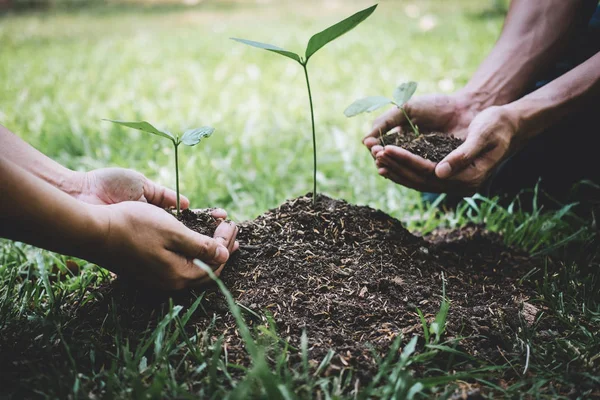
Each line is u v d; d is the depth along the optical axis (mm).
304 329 1176
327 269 1358
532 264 1580
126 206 1122
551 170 1950
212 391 1016
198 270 1225
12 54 4938
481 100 1753
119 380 1072
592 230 1750
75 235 1027
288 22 6371
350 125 2910
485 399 1043
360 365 1101
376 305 1275
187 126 2875
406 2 7691
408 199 2088
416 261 1459
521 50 1774
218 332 1199
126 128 2824
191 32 5945
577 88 1481
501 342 1216
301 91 3582
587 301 1374
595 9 1854
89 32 6262
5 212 953
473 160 1402
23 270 1618
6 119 2982
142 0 9180
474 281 1467
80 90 3705
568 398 1060
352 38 5121
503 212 1865
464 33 4898
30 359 1138
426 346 1130
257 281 1321
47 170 1319
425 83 3520
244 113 3170
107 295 1333
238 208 2076
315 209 1513
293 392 985
